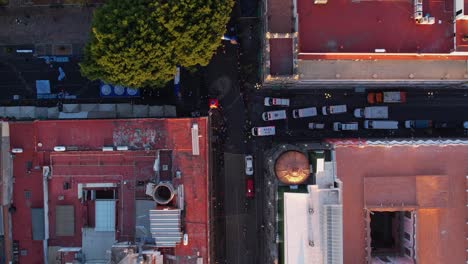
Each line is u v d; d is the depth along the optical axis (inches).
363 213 2082.9
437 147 2092.8
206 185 2111.2
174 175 2122.3
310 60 2204.7
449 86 2490.2
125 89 2501.2
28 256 2228.1
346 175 2081.7
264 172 2465.6
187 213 2118.6
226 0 2102.6
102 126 2162.9
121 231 2178.9
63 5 2513.5
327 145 2117.4
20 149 2188.7
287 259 2049.7
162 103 2534.5
